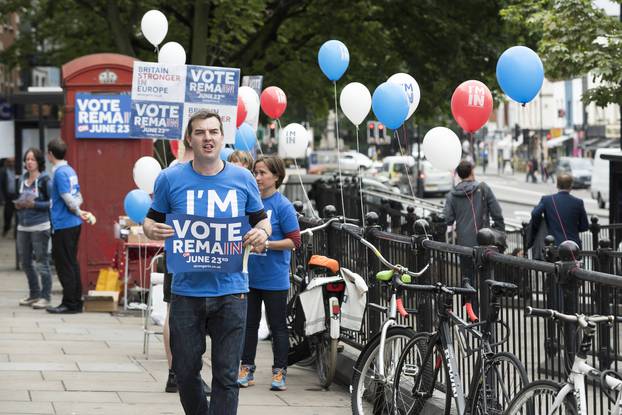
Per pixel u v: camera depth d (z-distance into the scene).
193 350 8.27
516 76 11.51
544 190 83.44
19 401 10.79
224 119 13.92
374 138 47.91
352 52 38.06
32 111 33.66
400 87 13.05
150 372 12.61
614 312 7.63
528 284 8.56
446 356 8.92
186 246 8.11
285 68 39.91
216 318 8.29
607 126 104.94
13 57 42.81
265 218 8.28
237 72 13.90
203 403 8.50
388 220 26.23
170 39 36.94
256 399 11.45
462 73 37.09
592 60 21.53
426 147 12.73
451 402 8.86
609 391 6.85
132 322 17.05
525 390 7.59
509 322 8.87
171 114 13.95
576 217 18.75
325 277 11.98
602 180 59.12
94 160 19.72
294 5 35.53
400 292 10.06
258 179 11.70
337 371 12.40
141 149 19.77
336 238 13.16
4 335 15.42
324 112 42.81
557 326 8.17
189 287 8.21
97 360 13.38
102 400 10.93
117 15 33.03
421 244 10.48
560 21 22.08
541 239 19.00
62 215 17.94
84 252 19.77
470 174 17.38
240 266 8.16
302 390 11.95
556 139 114.12
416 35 37.28
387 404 9.83
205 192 8.11
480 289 9.27
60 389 11.46
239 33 32.03
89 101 19.62
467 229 17.28
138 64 13.88
